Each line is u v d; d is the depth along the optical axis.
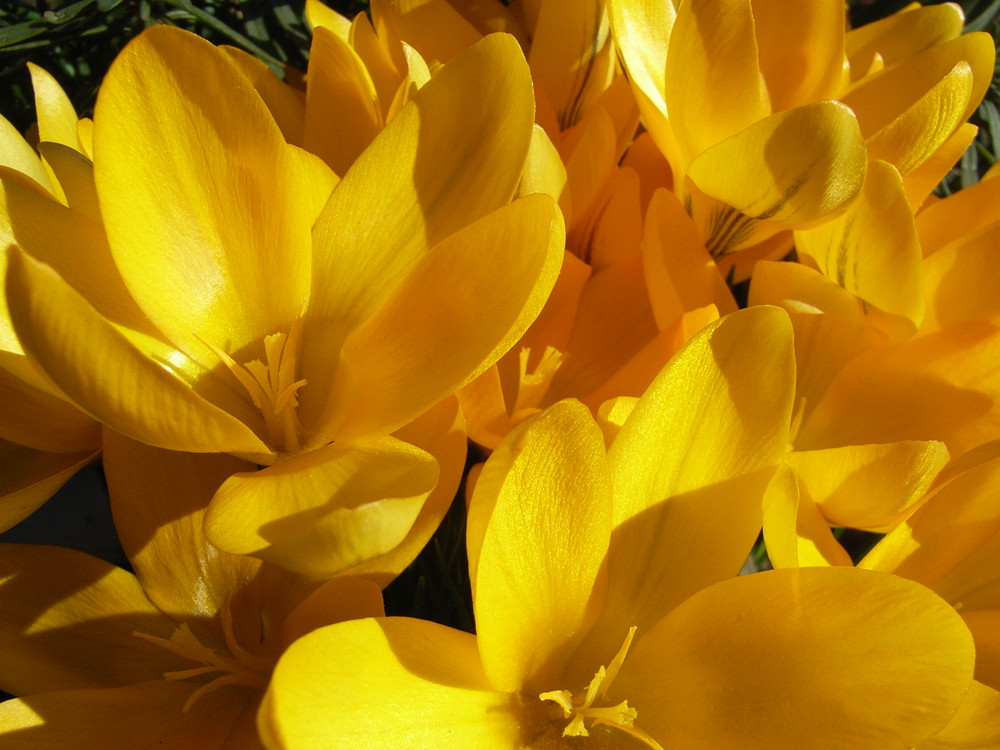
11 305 0.07
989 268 0.11
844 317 0.12
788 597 0.09
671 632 0.09
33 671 0.10
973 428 0.12
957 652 0.08
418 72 0.11
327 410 0.10
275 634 0.10
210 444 0.08
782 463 0.09
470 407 0.10
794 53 0.13
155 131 0.09
